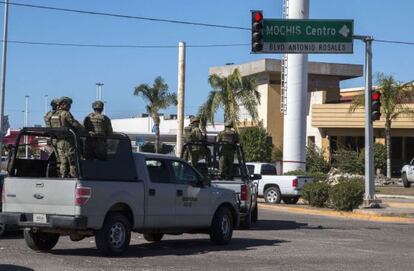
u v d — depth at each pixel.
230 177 18.16
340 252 13.43
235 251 13.21
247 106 47.09
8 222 11.86
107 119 12.88
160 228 12.91
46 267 10.54
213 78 46.34
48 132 11.98
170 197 13.00
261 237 16.23
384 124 53.22
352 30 26.03
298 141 36.94
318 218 23.16
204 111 46.38
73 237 12.62
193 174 13.79
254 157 50.28
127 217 12.30
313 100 60.72
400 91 49.31
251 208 18.44
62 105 12.34
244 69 65.69
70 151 11.84
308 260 12.05
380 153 50.44
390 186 43.75
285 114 37.41
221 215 14.23
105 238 11.71
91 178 11.57
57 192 11.48
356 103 51.94
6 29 36.53
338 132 57.53
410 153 55.78
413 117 51.22
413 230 19.06
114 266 10.77
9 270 10.18
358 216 23.80
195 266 10.98
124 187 12.06
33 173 12.56
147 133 85.19
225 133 18.77
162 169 13.10
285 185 29.17
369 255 13.04
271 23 26.28
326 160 52.41
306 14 35.88
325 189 26.77
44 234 12.58
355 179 27.12
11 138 38.69
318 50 26.23
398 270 11.08
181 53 33.84
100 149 11.86
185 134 19.05
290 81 37.06
